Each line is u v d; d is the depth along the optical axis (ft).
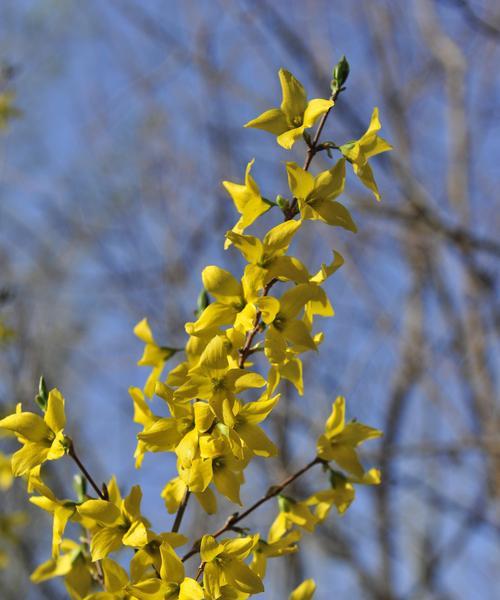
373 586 23.22
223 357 7.24
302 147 23.13
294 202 8.07
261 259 7.57
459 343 23.13
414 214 19.93
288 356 7.89
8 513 20.07
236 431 7.67
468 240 19.31
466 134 22.88
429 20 23.50
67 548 9.68
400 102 24.25
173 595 7.54
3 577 20.71
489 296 21.65
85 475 8.05
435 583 23.22
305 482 21.21
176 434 7.76
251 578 7.45
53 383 25.73
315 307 8.04
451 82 23.17
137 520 8.01
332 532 24.13
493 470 21.68
